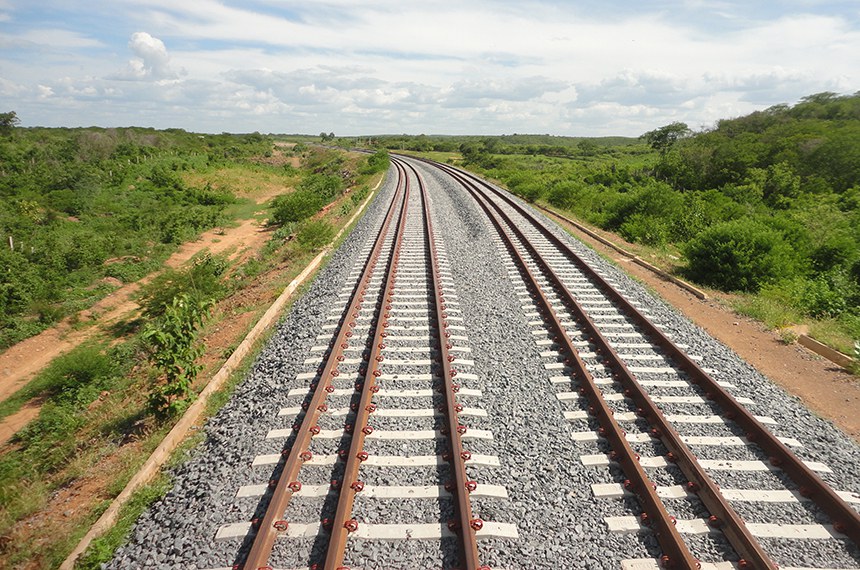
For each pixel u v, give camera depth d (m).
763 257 12.49
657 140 54.19
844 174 27.97
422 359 7.64
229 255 22.47
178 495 5.05
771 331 9.57
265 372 7.47
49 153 44.00
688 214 19.56
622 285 11.47
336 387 6.81
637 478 4.93
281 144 124.75
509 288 11.31
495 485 4.98
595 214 23.33
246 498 4.82
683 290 12.22
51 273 17.05
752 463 5.30
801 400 7.01
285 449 5.49
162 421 6.59
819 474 5.21
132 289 17.91
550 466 5.31
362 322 9.05
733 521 4.30
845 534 4.42
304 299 10.78
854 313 10.61
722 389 6.45
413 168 49.06
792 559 4.18
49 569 4.32
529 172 41.69
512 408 6.39
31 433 8.89
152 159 48.06
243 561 4.13
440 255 14.11
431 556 4.18
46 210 25.91
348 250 15.12
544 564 4.12
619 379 7.04
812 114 43.97
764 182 27.33
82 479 5.80
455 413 6.00
